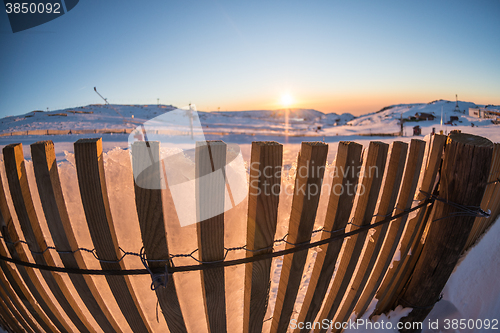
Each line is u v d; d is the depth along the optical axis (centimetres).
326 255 137
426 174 172
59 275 130
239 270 145
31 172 135
